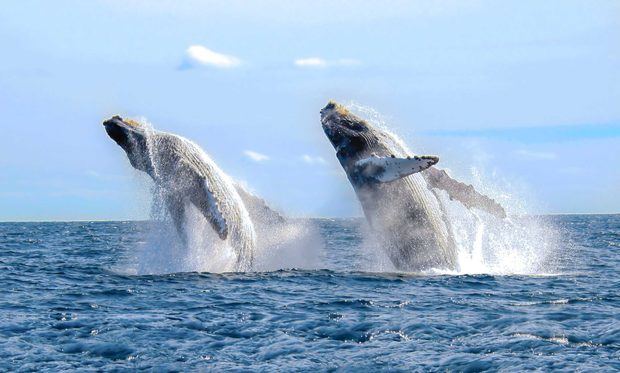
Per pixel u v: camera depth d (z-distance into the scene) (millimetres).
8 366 48188
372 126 95438
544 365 45469
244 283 89438
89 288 88062
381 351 50812
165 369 47188
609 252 169375
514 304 71000
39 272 110938
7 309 71688
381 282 89125
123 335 57219
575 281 92500
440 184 93750
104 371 46875
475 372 44875
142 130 96750
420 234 93812
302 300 75375
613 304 70188
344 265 123562
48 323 62938
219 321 63156
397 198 92500
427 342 53344
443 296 77500
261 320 63531
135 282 92750
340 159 96000
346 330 58281
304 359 49062
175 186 94625
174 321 63344
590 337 53344
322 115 97938
